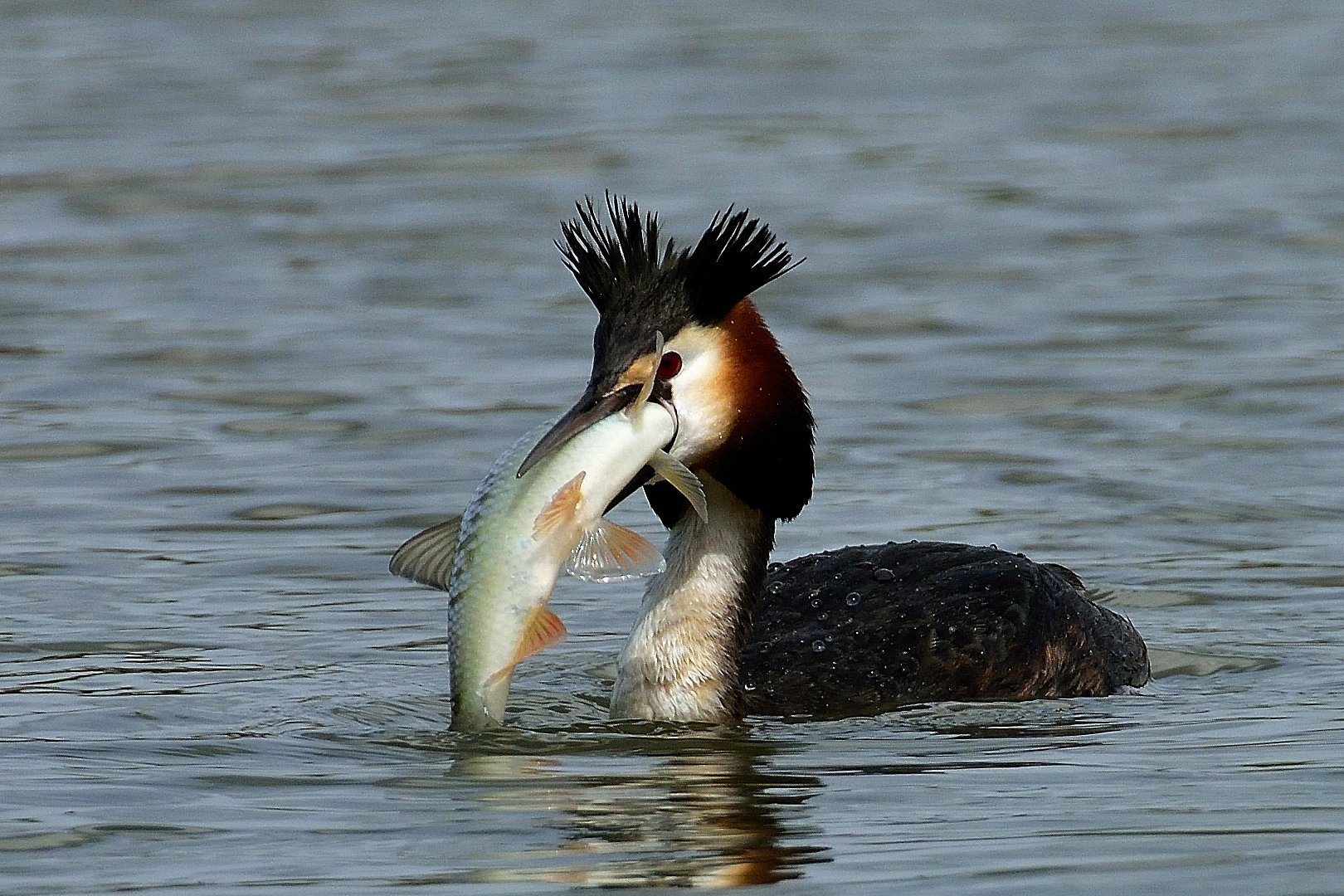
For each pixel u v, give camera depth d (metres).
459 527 10.06
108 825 8.60
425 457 16.14
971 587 11.91
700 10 42.28
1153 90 33.28
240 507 14.95
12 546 13.98
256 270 22.64
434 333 20.05
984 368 18.69
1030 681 11.43
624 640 12.58
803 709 11.09
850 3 43.25
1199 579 13.48
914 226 24.56
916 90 33.56
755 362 10.84
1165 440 16.52
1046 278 22.09
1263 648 12.16
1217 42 37.75
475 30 39.62
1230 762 9.59
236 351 19.31
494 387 18.12
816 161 28.20
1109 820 8.54
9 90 33.28
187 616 12.60
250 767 9.61
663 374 10.59
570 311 20.91
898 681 11.34
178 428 16.94
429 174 27.50
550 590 9.55
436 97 32.75
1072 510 14.82
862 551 12.55
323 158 28.53
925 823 8.59
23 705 10.75
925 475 15.72
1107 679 11.60
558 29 39.78
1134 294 21.31
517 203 25.80
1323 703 10.92
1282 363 18.59
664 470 10.05
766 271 10.77
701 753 10.02
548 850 8.21
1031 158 28.39
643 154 28.59
